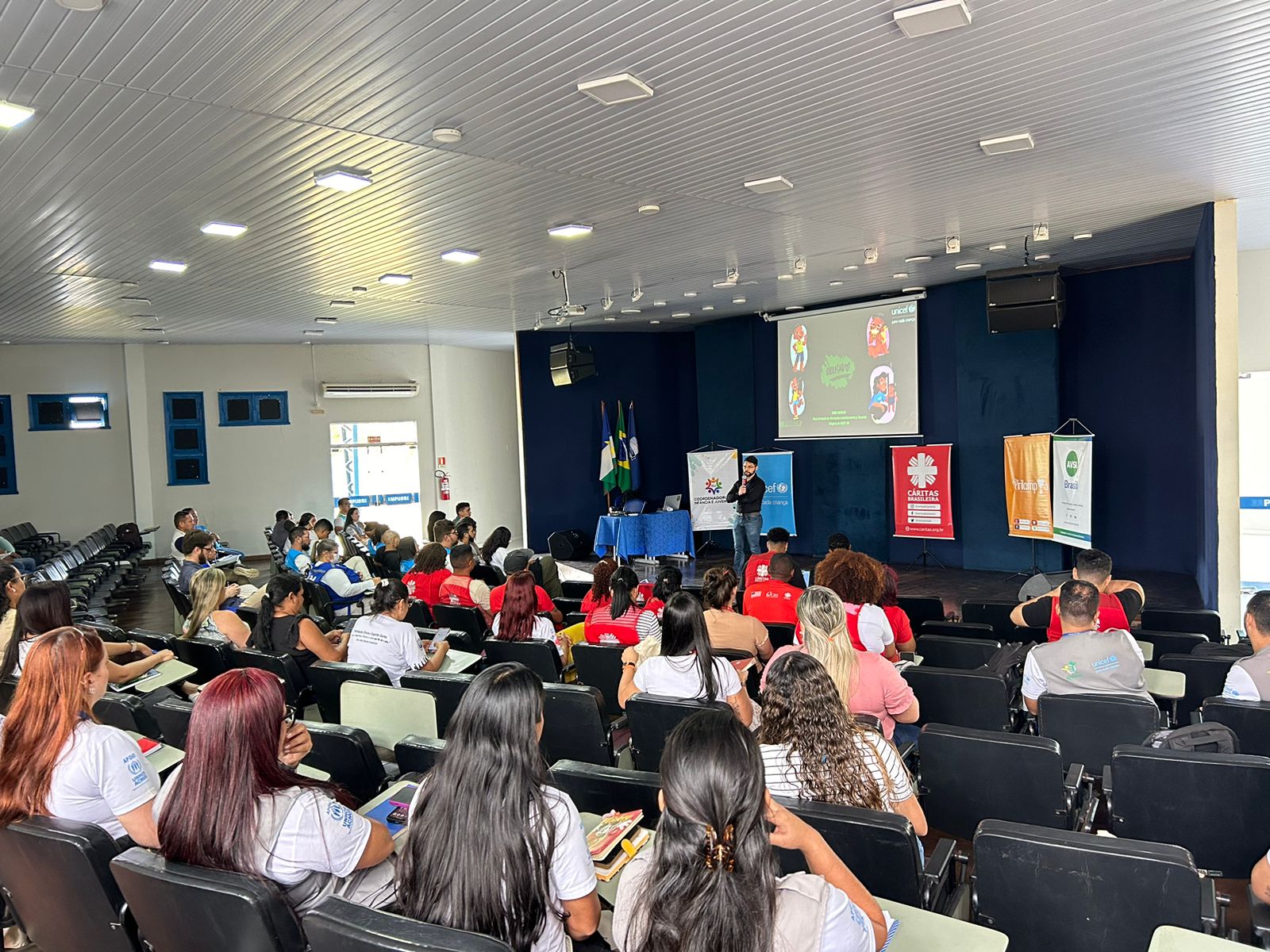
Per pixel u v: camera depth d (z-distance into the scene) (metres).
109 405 15.47
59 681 2.33
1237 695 3.23
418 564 7.19
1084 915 2.00
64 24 3.51
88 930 2.17
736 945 1.38
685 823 1.44
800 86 4.45
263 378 16.58
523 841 1.75
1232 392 7.25
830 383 12.98
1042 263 8.95
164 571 8.86
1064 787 2.86
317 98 4.43
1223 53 4.18
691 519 14.37
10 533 13.70
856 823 2.09
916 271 10.52
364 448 17.39
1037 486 10.58
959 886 2.49
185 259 8.09
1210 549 7.45
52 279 8.88
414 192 6.22
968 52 4.10
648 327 15.30
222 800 1.91
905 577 11.49
